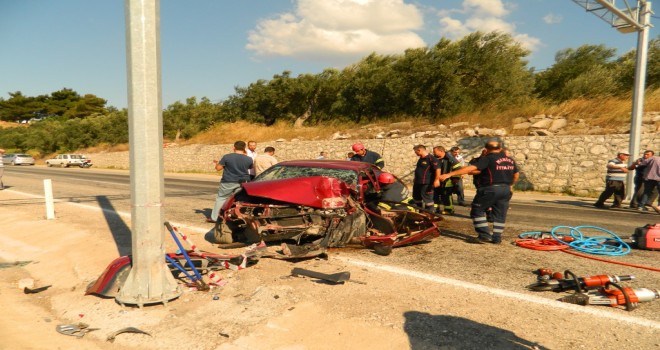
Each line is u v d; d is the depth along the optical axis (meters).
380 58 33.47
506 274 5.08
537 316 3.76
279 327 3.54
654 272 5.25
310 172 6.93
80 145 52.94
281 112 38.38
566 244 6.44
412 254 6.04
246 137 31.33
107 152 45.31
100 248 6.22
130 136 4.01
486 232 6.80
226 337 3.40
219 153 31.62
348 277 4.68
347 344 3.24
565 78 27.09
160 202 4.17
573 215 10.38
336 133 26.77
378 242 5.91
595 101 19.14
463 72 25.75
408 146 21.12
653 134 15.12
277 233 5.81
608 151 15.70
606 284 4.27
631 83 24.14
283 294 4.23
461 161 12.43
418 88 26.09
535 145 17.31
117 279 4.36
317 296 4.20
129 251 6.06
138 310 3.97
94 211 10.12
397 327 3.50
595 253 6.11
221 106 41.75
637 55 13.34
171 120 40.94
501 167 6.55
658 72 22.39
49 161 44.62
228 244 6.37
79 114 96.75
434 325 3.54
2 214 9.73
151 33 3.94
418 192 9.26
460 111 24.55
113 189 16.52
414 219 6.75
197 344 3.32
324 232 5.88
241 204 6.11
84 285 4.75
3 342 3.33
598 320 3.69
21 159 47.62
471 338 3.32
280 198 5.79
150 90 3.98
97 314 3.93
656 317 3.77
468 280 4.81
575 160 16.36
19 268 5.74
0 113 100.94
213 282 4.59
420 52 26.67
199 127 40.31
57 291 4.73
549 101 21.62
